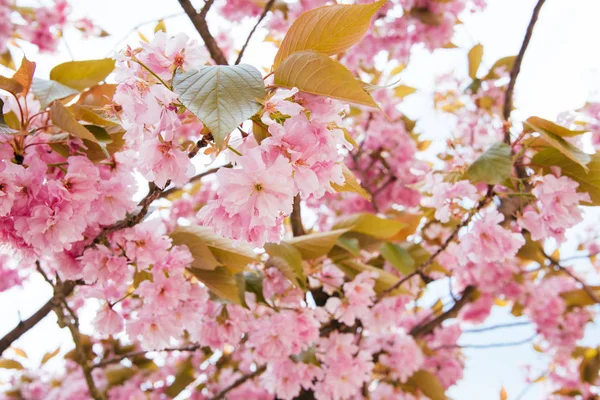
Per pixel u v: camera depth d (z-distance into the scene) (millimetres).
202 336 946
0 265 1404
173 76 563
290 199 550
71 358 1661
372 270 1113
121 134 750
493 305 1820
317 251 995
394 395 1382
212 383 1646
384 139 1743
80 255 765
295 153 551
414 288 1249
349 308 1039
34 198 665
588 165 854
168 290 778
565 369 2035
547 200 861
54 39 1574
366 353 1099
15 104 770
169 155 573
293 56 566
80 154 737
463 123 1575
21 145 729
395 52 1584
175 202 1556
